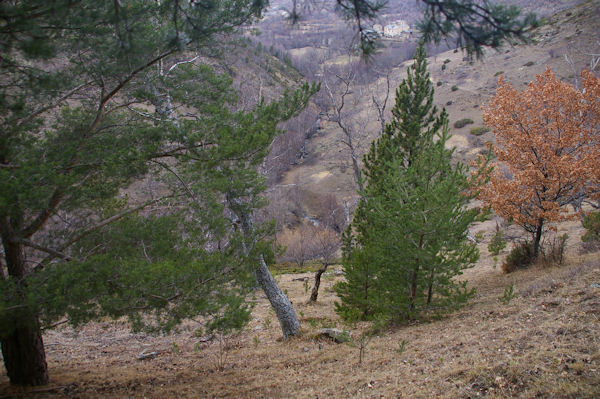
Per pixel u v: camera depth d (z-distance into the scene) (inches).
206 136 291.0
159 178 317.4
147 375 302.2
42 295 197.5
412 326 358.3
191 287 241.4
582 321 237.1
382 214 372.5
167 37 176.1
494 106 567.2
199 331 261.0
